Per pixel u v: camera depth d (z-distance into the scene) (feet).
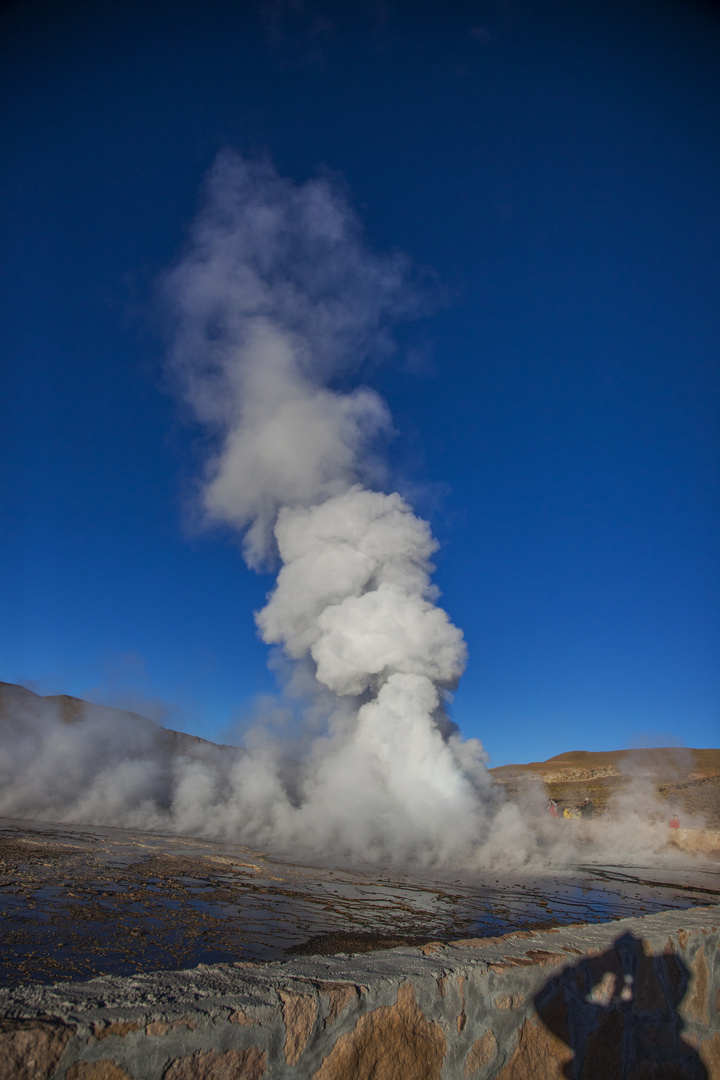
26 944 16.93
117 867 32.35
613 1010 11.32
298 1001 7.56
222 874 33.53
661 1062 11.99
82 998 6.81
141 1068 6.33
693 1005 12.85
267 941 19.76
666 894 36.47
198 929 20.53
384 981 8.49
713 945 13.58
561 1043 10.38
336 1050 7.77
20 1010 6.34
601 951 11.41
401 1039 8.42
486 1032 9.39
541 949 10.93
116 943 17.88
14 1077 5.73
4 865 29.71
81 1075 6.06
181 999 7.06
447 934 22.94
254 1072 7.03
